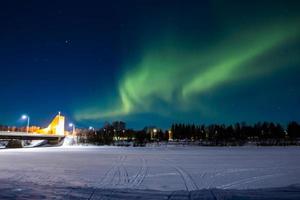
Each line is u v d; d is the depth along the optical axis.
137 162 38.09
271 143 147.88
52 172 26.23
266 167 32.50
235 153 64.81
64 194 15.26
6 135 107.62
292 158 47.66
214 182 21.61
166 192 16.20
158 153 63.25
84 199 14.14
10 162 37.09
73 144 136.00
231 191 16.50
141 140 154.00
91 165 33.28
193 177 24.05
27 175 23.88
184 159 44.28
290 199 14.09
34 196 14.67
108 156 50.62
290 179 23.42
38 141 134.50
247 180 22.75
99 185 19.09
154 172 27.03
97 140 147.12
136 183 20.45
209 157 49.53
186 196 15.02
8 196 14.62
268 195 15.08
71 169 28.89
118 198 14.44
